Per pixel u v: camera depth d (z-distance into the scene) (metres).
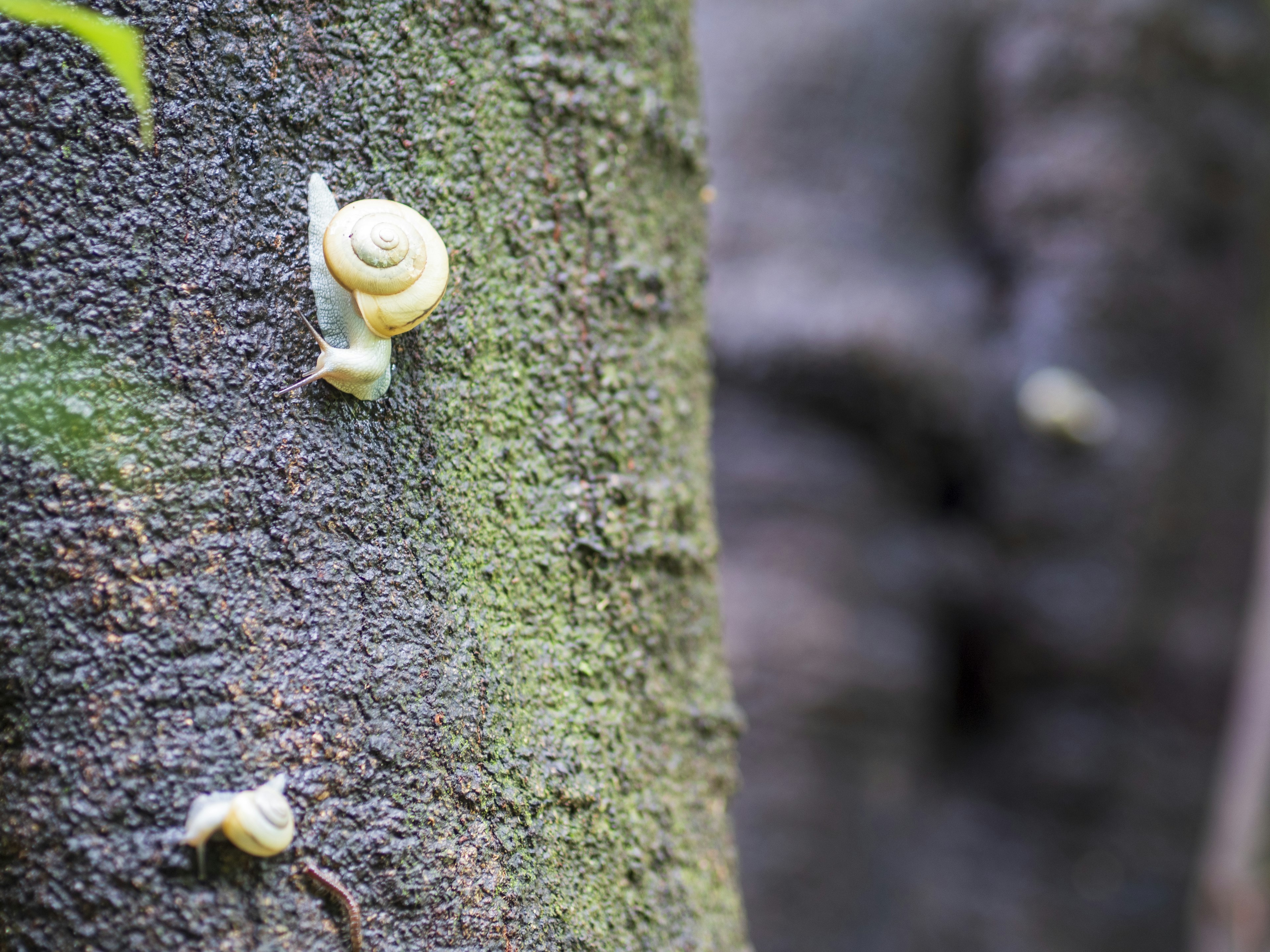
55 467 0.54
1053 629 1.37
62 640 0.54
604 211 0.59
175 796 0.54
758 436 1.28
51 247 0.54
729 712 0.62
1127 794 1.36
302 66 0.56
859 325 1.27
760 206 1.36
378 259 0.55
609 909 0.57
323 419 0.56
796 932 1.12
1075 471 1.38
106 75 0.55
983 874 1.37
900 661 1.26
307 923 0.54
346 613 0.55
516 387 0.58
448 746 0.56
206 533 0.55
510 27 0.58
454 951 0.55
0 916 0.53
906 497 1.37
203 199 0.55
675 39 0.62
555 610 0.58
